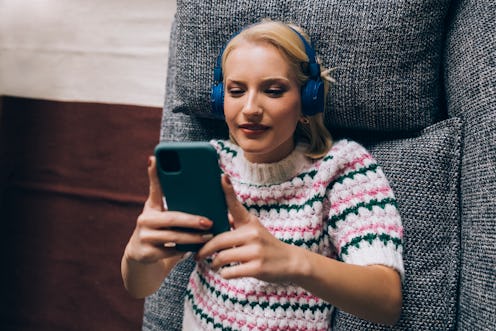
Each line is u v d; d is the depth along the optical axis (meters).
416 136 0.82
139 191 1.32
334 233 0.71
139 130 1.33
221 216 0.57
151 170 0.56
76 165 1.37
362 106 0.80
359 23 0.78
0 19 1.44
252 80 0.64
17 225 1.39
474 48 0.74
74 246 1.35
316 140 0.73
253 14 0.82
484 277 0.68
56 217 1.37
